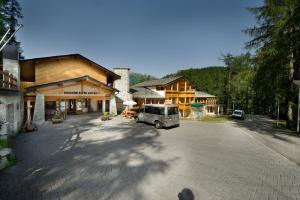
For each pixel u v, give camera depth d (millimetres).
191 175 7527
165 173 7660
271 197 5977
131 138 13727
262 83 22500
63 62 24281
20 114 16281
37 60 21953
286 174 7789
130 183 6727
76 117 23344
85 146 11266
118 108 31188
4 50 16344
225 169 8227
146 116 19453
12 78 13984
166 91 36250
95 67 26797
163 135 15211
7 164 7938
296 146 12469
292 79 20625
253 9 21578
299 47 19219
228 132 17812
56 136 13547
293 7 18484
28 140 12305
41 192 5961
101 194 5941
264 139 14703
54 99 20547
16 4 28859
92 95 23453
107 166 8242
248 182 6996
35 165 8141
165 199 5762
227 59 51156
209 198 5855
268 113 52750
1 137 10289
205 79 65125
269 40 21500
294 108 21984
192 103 39844
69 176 7145
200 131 17781
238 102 56125
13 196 5695
